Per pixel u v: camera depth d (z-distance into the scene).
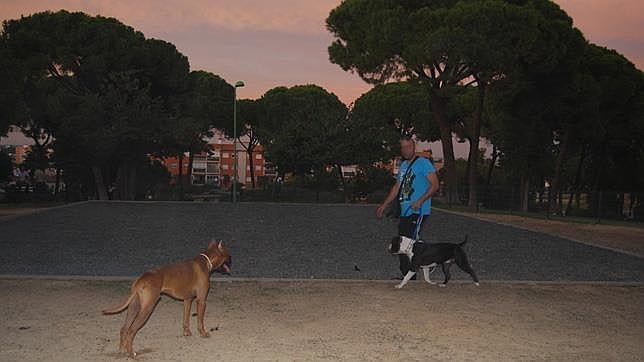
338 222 21.00
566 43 29.59
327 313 6.72
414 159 8.41
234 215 23.72
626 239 17.23
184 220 20.56
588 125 32.53
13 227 16.48
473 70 29.55
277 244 13.84
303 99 62.06
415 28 28.14
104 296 7.33
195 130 37.19
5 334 5.62
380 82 30.92
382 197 38.53
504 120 34.19
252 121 65.75
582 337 5.97
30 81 32.75
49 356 5.00
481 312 6.91
